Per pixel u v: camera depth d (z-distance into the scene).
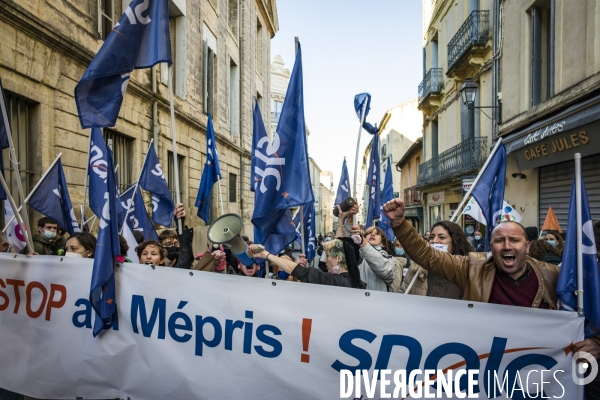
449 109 18.44
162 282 2.89
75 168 8.13
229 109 20.39
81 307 3.07
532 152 10.03
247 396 2.67
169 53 3.42
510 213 5.99
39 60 7.11
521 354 2.35
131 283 2.96
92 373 3.00
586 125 7.79
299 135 3.28
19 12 6.48
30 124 7.18
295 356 2.62
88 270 3.09
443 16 19.42
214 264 4.09
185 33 13.98
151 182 6.22
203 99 15.91
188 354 2.81
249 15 23.44
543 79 10.55
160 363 2.85
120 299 2.97
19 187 3.27
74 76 8.10
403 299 2.49
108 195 2.95
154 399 2.86
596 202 8.14
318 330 2.59
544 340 2.32
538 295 2.46
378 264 3.67
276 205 3.25
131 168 10.73
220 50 18.30
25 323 3.17
